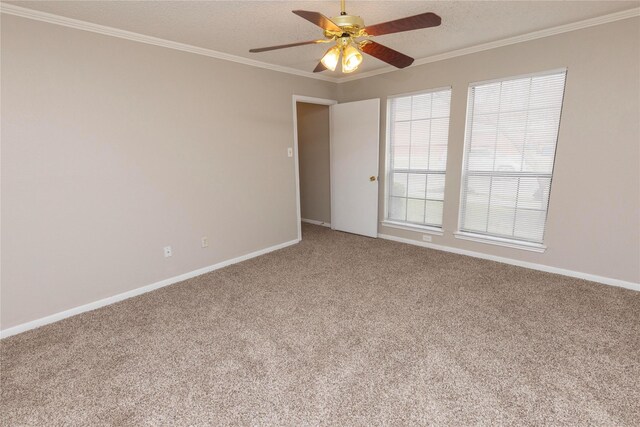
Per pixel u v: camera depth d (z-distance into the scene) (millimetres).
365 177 4465
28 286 2359
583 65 2715
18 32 2148
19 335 2299
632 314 2355
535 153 3133
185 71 3033
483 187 3545
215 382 1791
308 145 5348
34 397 1708
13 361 2008
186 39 2859
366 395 1665
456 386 1710
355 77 4426
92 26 2436
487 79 3262
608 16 2518
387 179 4391
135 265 2908
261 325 2361
